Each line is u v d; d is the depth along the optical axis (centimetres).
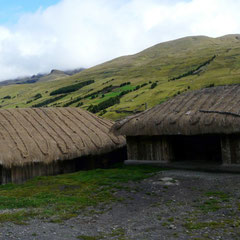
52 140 1980
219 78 9306
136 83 11700
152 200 1179
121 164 2205
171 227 868
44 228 884
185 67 13262
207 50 16650
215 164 1772
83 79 16738
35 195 1308
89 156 2094
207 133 1652
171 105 1991
